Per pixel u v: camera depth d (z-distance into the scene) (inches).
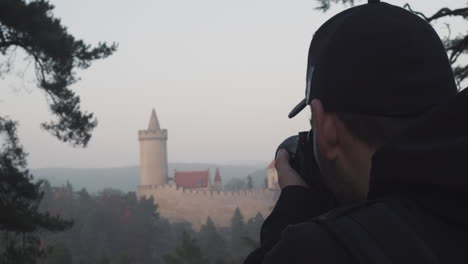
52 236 3535.9
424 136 25.2
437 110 25.4
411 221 24.6
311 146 37.9
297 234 25.7
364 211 25.8
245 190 5182.1
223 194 5172.2
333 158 30.0
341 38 29.3
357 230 24.6
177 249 792.9
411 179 24.9
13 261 540.1
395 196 26.0
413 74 27.9
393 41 28.1
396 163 25.2
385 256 23.4
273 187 5482.3
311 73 31.9
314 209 36.6
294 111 37.9
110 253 3919.8
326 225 25.4
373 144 28.4
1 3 530.9
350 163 29.3
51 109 642.8
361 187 29.5
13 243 557.0
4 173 563.5
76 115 645.9
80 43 602.9
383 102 27.8
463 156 23.3
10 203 556.7
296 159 40.2
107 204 4500.5
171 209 5187.0
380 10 29.5
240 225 4173.2
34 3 558.9
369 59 28.1
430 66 28.4
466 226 23.7
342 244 24.1
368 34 28.5
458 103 24.7
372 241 24.0
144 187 5329.7
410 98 27.8
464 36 330.3
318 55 30.8
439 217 24.5
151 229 4409.5
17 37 580.7
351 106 28.4
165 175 5846.5
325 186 36.5
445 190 23.8
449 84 28.9
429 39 28.9
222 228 4987.7
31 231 557.6
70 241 3737.7
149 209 4690.0
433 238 24.0
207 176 6013.8
